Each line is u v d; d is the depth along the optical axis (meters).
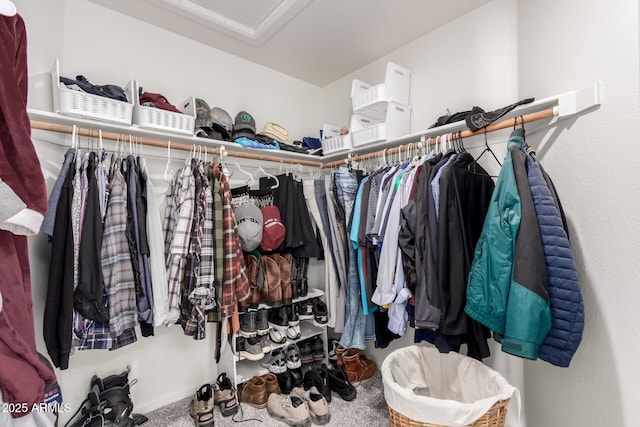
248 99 2.25
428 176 1.39
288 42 2.04
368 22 1.84
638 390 0.90
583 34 1.11
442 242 1.28
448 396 1.55
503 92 1.61
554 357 1.01
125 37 1.71
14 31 0.68
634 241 0.91
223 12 1.78
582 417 1.11
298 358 1.98
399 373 1.48
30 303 0.72
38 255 1.29
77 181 1.22
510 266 1.07
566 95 1.14
